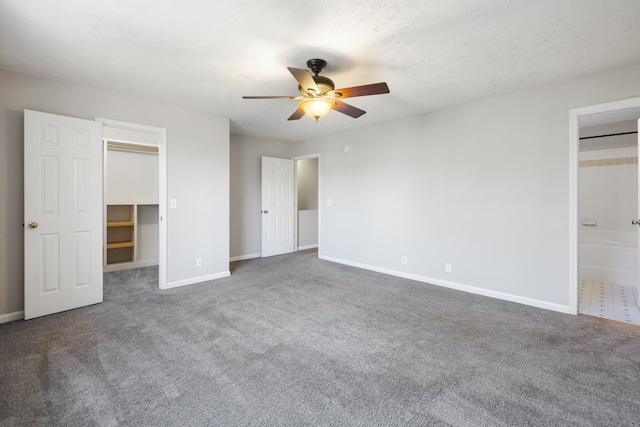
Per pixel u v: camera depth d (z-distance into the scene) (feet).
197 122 13.09
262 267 16.24
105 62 8.51
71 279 9.95
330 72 9.08
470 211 11.92
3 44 7.53
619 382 6.15
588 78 9.23
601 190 15.98
